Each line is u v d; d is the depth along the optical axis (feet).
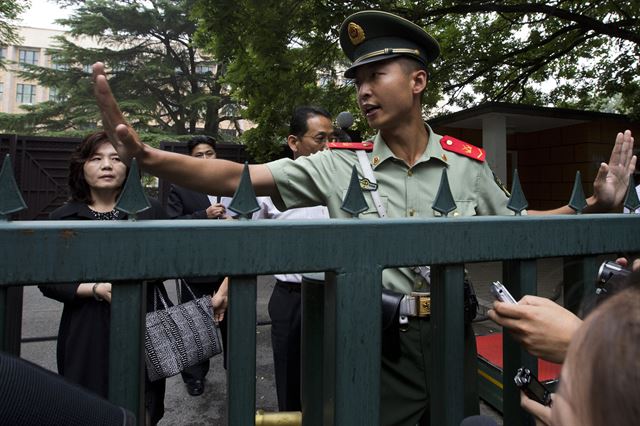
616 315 1.41
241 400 2.52
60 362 5.93
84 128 94.07
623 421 1.24
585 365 1.40
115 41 98.32
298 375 7.16
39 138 30.40
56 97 96.99
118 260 2.27
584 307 2.05
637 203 3.66
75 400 1.79
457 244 2.99
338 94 26.73
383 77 4.68
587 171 31.99
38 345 13.23
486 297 16.11
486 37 31.81
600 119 30.71
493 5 24.90
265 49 23.00
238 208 2.55
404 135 4.86
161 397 6.95
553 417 1.53
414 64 4.81
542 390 2.89
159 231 2.32
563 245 3.32
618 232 3.54
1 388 1.55
